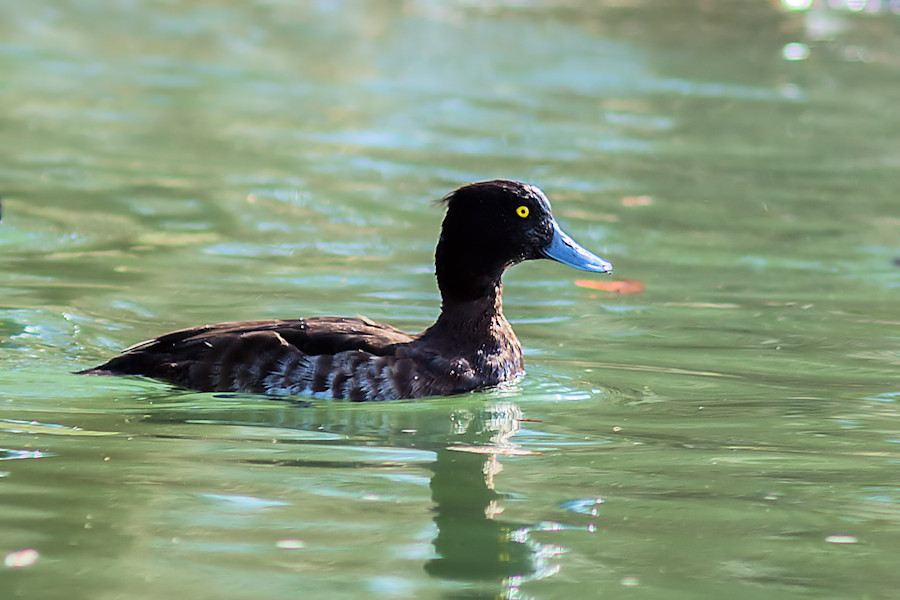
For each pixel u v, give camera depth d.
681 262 15.64
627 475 8.84
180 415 9.97
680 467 9.03
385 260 15.19
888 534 7.81
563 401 10.77
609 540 7.63
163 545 7.35
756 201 18.64
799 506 8.27
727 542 7.65
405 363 10.80
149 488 8.27
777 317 13.45
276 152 20.59
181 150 20.55
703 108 24.59
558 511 8.10
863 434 9.85
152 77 25.61
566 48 29.30
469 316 11.30
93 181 18.47
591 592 6.89
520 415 10.35
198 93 24.55
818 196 18.98
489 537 7.62
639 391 11.02
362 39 29.66
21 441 9.15
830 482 8.75
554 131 22.53
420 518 7.89
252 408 10.24
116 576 6.90
